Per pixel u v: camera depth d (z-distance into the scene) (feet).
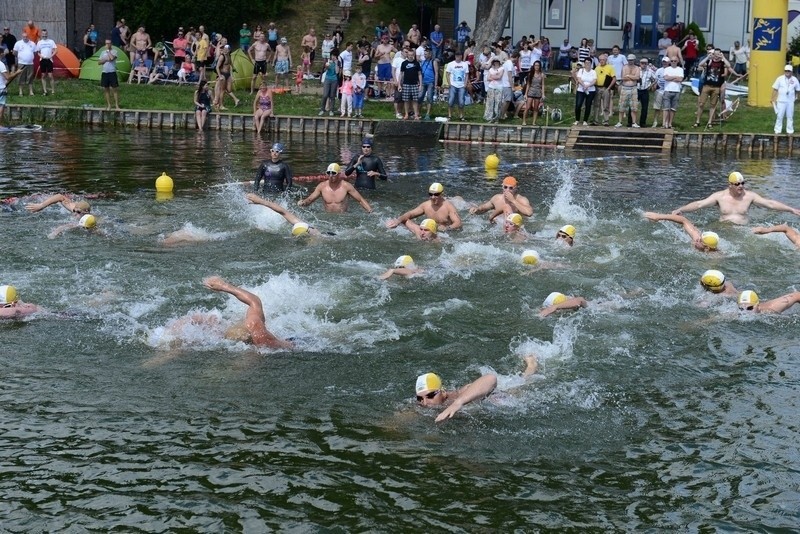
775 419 32.04
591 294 44.11
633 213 61.57
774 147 92.48
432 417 31.71
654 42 140.15
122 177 70.95
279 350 36.88
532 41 122.42
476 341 38.32
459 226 54.65
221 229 54.29
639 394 33.86
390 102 110.63
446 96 110.73
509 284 45.19
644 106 95.66
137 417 31.30
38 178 69.67
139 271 45.88
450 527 25.58
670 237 54.95
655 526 25.89
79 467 28.22
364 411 32.09
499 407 32.55
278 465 28.53
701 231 55.93
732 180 57.31
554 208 60.54
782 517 26.40
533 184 72.54
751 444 30.35
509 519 26.03
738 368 36.17
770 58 106.93
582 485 27.84
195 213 58.34
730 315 41.55
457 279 45.68
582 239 53.88
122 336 37.86
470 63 112.16
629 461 29.25
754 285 46.24
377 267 47.44
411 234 53.98
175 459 28.76
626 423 31.68
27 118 102.27
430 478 27.99
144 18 145.69
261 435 30.30
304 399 32.86
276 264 47.57
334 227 55.42
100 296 42.11
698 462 29.22
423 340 38.27
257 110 99.19
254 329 37.24
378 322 39.99
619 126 95.66
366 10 156.97
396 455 29.25
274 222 55.72
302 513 26.11
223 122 101.40
